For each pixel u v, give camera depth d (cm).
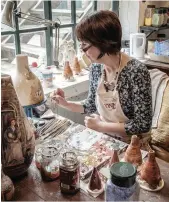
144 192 82
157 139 164
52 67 213
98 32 111
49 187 85
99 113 143
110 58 122
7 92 80
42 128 122
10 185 78
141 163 94
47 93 164
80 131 122
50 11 205
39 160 90
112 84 128
